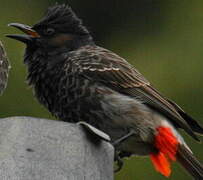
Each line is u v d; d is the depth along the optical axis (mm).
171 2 18125
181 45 17312
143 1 18625
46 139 8828
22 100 15602
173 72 16734
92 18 18984
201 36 17406
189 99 16406
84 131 8984
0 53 11617
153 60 17109
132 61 17562
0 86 11641
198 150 15773
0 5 17312
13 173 8641
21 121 8828
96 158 9062
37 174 8703
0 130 8797
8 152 8703
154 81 16656
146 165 15406
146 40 18047
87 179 8906
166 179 15500
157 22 18266
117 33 18781
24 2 17453
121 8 18844
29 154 8734
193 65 16781
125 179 15398
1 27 17078
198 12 17719
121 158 11852
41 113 15555
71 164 8836
